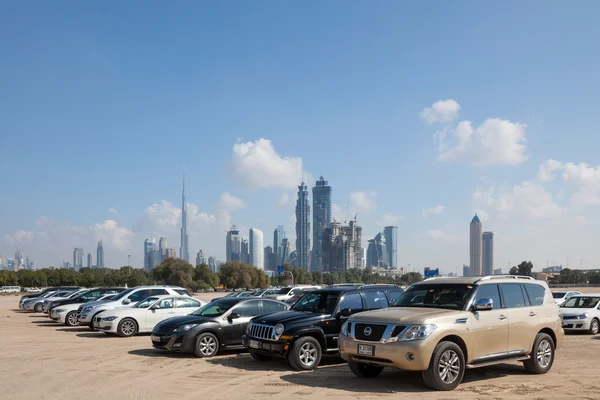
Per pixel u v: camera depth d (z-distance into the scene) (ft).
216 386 34.14
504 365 41.16
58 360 45.91
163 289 77.92
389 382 34.47
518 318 36.29
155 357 47.50
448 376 31.83
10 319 98.07
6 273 405.18
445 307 34.73
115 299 76.43
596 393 31.07
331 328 41.29
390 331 31.91
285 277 458.50
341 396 30.50
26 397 31.22
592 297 73.00
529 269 479.41
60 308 84.02
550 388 32.45
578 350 52.21
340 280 614.34
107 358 46.98
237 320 49.21
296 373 38.55
